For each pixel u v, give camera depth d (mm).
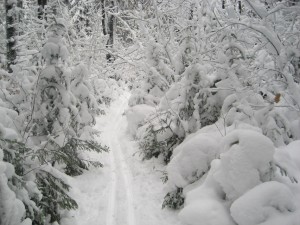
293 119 7121
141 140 9875
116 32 25266
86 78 9633
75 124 8617
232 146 4738
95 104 9578
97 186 7863
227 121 6832
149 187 7762
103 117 16203
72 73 9438
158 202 6926
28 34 10578
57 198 5238
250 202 4176
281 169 4656
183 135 8641
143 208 6684
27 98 8023
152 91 12555
